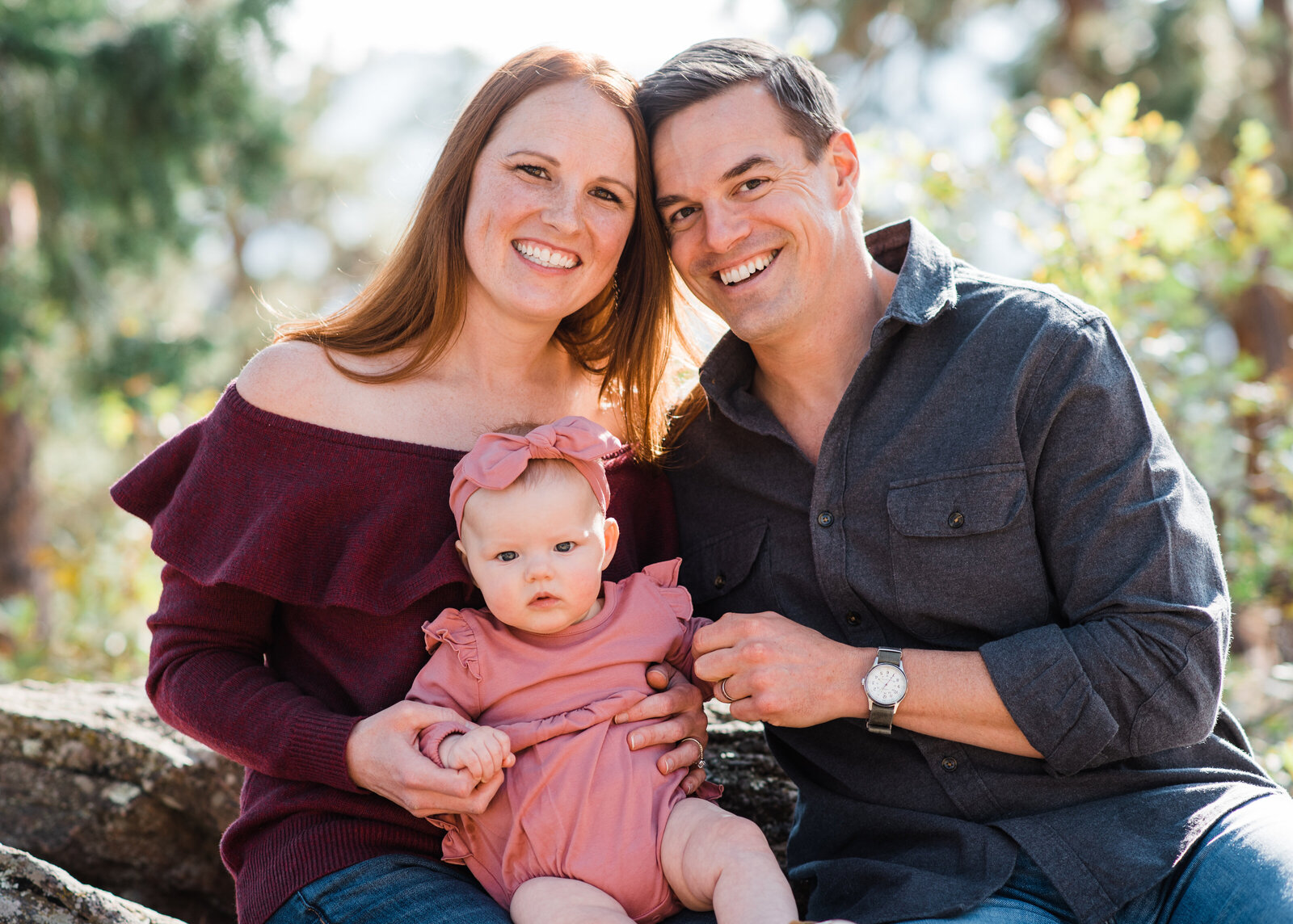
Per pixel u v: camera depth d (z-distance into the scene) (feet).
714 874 6.88
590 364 9.55
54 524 45.44
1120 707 7.25
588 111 8.32
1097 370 7.70
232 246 62.44
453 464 8.12
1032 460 7.75
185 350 33.09
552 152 8.20
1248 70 39.40
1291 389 17.56
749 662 7.55
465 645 7.53
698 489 9.13
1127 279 15.33
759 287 8.34
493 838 7.30
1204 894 7.12
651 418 9.19
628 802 7.22
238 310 61.98
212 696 7.59
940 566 7.85
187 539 7.86
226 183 35.06
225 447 7.93
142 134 31.24
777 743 8.89
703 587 8.96
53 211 31.04
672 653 7.95
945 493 7.81
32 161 29.84
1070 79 44.42
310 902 7.18
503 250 8.30
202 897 10.82
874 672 7.49
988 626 7.84
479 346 8.74
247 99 32.73
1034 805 7.68
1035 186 14.99
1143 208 14.85
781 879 6.79
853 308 8.62
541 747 7.29
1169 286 15.52
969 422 7.86
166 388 23.25
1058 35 44.86
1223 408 15.96
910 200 15.98
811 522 8.23
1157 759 7.79
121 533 21.48
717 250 8.39
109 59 30.19
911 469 7.97
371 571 7.77
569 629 7.72
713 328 10.16
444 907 6.95
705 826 7.09
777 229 8.27
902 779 8.05
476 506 7.62
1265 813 7.42
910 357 8.22
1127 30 41.78
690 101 8.39
